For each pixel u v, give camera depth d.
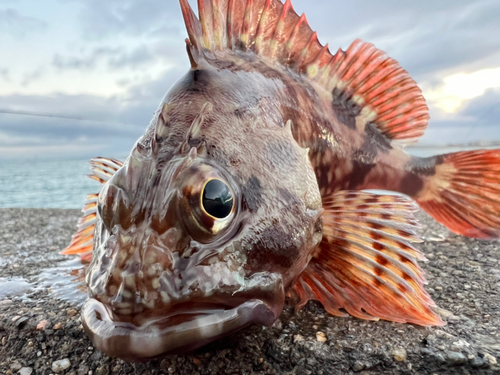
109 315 0.08
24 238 0.26
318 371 0.10
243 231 0.09
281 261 0.10
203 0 0.12
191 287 0.08
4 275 0.17
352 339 0.11
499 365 0.10
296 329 0.12
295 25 0.16
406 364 0.10
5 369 0.11
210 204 0.08
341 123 0.17
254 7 0.14
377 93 0.18
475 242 0.22
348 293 0.13
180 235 0.08
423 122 0.19
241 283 0.09
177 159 0.09
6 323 0.12
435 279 0.16
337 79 0.17
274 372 0.10
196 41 0.12
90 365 0.11
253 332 0.11
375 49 0.17
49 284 0.16
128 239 0.08
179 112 0.10
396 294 0.13
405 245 0.13
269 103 0.12
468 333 0.11
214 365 0.10
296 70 0.16
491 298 0.14
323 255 0.13
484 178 0.20
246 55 0.14
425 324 0.12
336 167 0.16
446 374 0.10
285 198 0.10
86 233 0.17
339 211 0.13
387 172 0.19
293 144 0.12
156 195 0.08
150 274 0.08
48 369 0.11
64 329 0.12
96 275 0.08
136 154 0.09
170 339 0.08
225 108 0.11
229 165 0.09
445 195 0.21
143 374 0.10
